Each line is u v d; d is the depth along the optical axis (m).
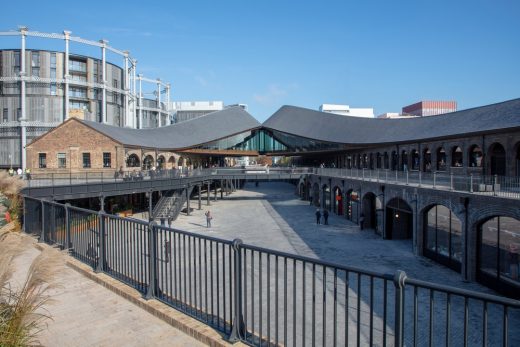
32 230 11.68
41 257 4.52
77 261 8.91
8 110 60.34
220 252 19.25
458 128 33.25
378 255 22.50
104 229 8.09
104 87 63.88
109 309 6.44
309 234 29.25
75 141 42.62
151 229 6.71
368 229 31.91
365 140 52.59
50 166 42.72
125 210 37.62
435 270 19.45
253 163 142.00
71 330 5.64
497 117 29.94
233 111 78.19
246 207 47.44
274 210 44.47
